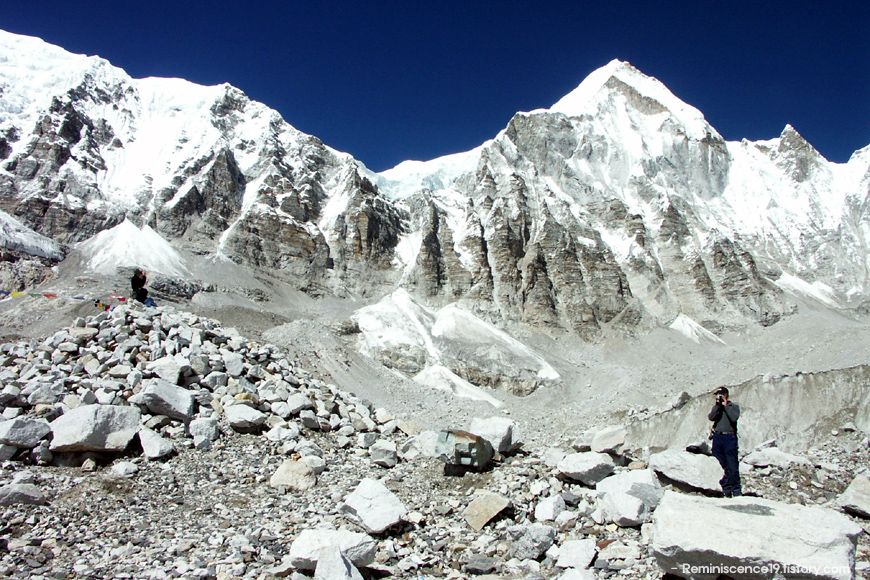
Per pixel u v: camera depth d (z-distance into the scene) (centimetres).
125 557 966
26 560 929
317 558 906
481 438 1502
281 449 1568
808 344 6141
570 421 4209
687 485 1261
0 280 6025
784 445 2345
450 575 972
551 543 1045
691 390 5262
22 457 1309
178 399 1595
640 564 940
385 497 1155
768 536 806
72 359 1759
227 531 1091
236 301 6994
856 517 1138
